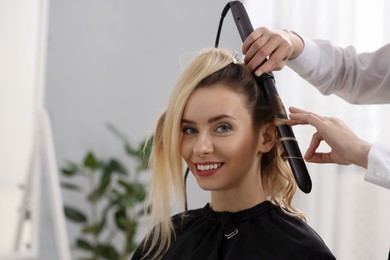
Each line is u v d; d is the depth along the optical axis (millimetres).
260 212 904
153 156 969
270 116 893
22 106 1932
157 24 2541
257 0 2121
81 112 2453
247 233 890
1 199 1899
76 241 2340
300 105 2045
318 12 2014
